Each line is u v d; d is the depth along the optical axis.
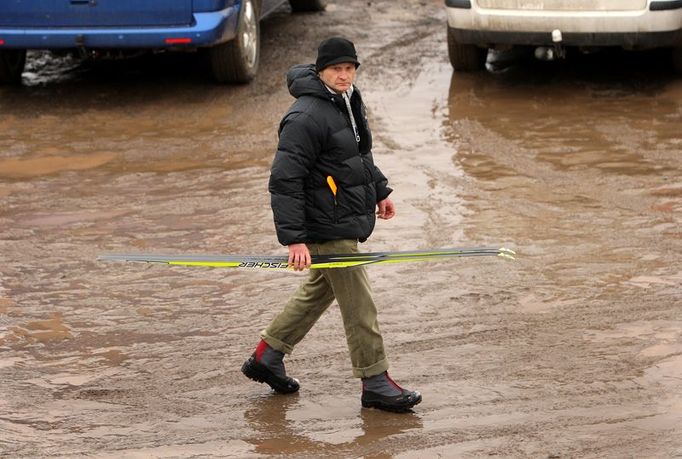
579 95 27.00
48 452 12.05
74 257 17.98
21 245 18.52
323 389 13.58
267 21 36.22
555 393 13.18
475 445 12.01
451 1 27.06
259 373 13.24
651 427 12.25
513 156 22.59
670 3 25.41
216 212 19.92
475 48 28.55
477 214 19.36
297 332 13.23
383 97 27.28
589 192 20.36
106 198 20.80
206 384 13.75
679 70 27.77
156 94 28.14
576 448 11.84
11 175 22.19
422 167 22.00
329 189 12.34
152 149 23.75
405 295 16.19
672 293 15.98
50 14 25.97
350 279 12.59
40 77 30.19
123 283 16.95
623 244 17.86
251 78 28.97
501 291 16.23
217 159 22.98
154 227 19.25
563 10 25.86
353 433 12.43
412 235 18.44
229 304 16.12
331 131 12.14
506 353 14.30
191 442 12.27
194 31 25.84
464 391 13.32
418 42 32.81
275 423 12.72
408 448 12.01
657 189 20.42
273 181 12.04
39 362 14.37
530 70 29.48
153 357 14.48
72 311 15.95
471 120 25.22
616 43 25.94
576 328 14.95
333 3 38.88
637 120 24.80
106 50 26.88
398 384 13.54
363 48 32.16
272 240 18.53
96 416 12.92
